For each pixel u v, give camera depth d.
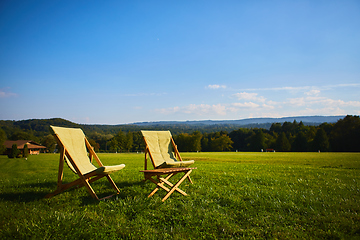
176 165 5.07
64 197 4.62
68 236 2.84
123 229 3.08
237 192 5.10
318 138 64.69
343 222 3.31
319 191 5.32
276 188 5.61
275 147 77.12
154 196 4.64
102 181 6.34
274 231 3.09
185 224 3.34
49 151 92.31
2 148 57.25
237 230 3.12
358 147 59.38
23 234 2.86
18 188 5.67
